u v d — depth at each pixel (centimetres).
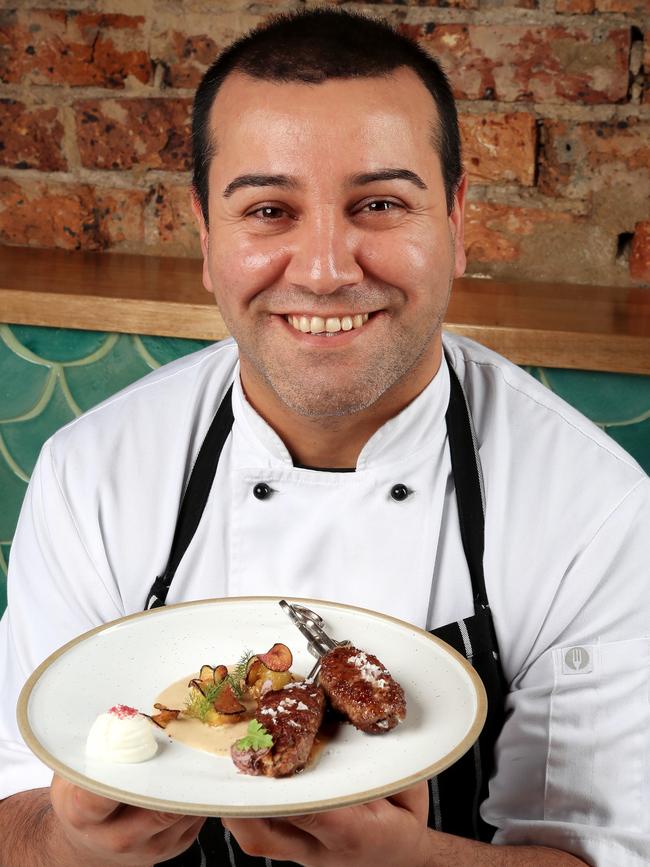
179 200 215
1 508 199
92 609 118
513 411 117
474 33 196
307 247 95
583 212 203
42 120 213
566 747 107
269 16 203
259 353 102
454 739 75
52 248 221
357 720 79
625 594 108
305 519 110
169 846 87
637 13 192
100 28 207
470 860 98
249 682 85
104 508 117
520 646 110
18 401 191
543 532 110
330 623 92
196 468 117
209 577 115
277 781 73
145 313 181
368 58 96
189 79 208
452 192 107
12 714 115
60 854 97
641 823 104
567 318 178
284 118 95
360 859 83
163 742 78
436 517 110
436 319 102
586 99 197
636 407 172
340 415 101
